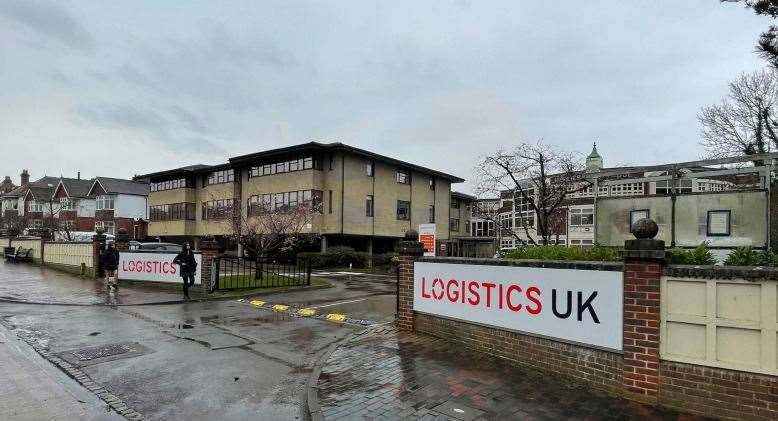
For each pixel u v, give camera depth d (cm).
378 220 3231
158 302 1239
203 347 757
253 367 648
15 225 4991
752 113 2272
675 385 450
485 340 655
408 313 811
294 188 2994
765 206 917
